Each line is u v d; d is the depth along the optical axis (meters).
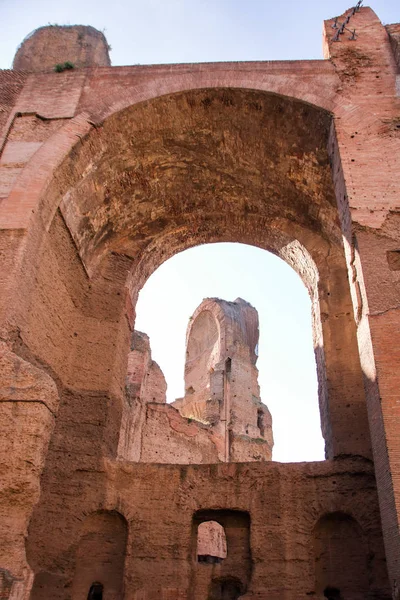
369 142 11.27
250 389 31.98
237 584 11.31
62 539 11.11
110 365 13.12
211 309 35.06
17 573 7.86
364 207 10.34
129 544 11.28
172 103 12.73
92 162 12.55
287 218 15.15
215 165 14.10
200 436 25.38
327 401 12.70
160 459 22.47
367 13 14.23
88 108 12.68
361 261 9.74
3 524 8.03
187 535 11.33
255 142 13.28
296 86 12.40
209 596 11.15
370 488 11.05
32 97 13.21
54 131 12.39
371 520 10.73
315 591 10.45
